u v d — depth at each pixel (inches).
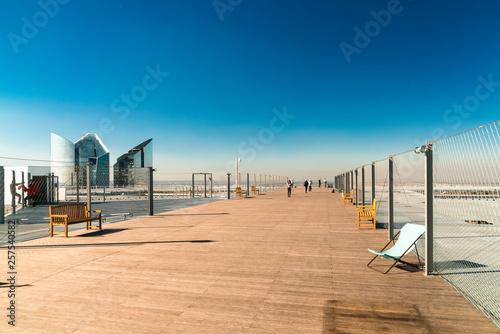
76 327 124.6
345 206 682.2
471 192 148.1
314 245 279.7
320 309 140.1
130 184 983.0
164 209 673.0
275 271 200.4
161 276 191.6
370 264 215.5
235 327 123.6
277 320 129.4
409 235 212.1
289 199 926.4
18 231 390.0
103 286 173.6
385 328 121.0
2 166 472.1
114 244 288.0
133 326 125.3
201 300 152.5
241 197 1047.6
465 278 181.0
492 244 277.0
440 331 118.0
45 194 864.3
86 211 379.2
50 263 222.7
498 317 129.3
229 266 212.8
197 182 1136.2
